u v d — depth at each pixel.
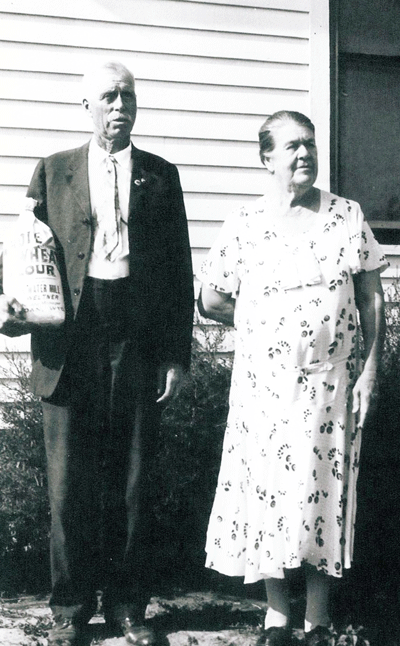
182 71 5.13
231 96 5.20
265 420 3.40
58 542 3.48
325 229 3.45
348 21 5.52
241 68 5.21
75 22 4.98
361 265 3.45
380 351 3.51
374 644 3.68
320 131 5.34
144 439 3.52
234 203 5.20
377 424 4.39
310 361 3.37
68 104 4.98
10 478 4.31
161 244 3.54
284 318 3.39
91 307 3.44
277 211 3.50
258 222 3.53
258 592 4.34
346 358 3.43
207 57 5.16
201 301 3.78
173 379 3.58
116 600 3.58
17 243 3.40
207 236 5.16
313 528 3.34
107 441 3.54
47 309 3.34
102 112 3.43
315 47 5.33
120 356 3.47
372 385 3.45
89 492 3.52
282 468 3.37
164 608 4.02
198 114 5.16
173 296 3.60
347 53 5.52
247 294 3.51
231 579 4.47
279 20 5.27
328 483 3.39
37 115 4.94
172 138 5.12
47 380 3.45
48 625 3.71
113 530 3.60
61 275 3.46
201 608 4.02
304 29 5.32
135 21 5.06
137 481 3.51
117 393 3.48
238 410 3.53
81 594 3.53
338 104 5.49
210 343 4.81
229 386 4.56
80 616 3.52
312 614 3.50
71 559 3.48
